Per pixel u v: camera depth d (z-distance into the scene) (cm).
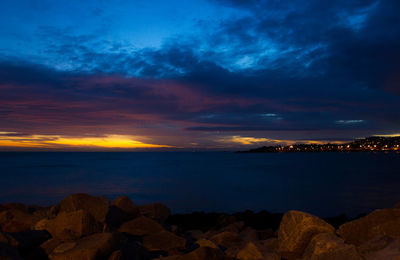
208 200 3075
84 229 580
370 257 421
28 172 7294
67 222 588
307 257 508
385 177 5825
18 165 10938
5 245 436
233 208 2631
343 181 5078
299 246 567
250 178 5831
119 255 490
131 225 746
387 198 3083
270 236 941
